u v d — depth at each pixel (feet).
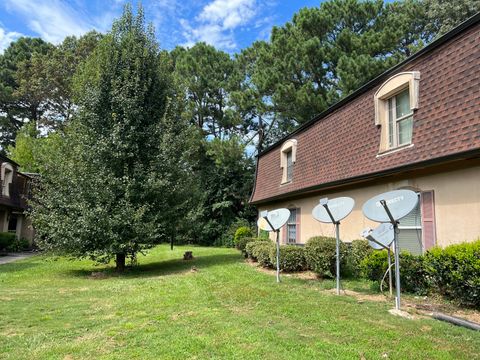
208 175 87.56
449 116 20.63
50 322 16.34
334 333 13.98
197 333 14.15
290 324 15.29
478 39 19.95
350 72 58.13
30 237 70.95
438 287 19.12
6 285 28.22
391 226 20.67
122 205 35.12
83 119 38.06
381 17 67.87
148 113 40.16
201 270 34.09
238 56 95.61
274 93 70.13
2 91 111.75
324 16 68.54
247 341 13.12
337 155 32.09
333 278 26.43
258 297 20.62
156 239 37.70
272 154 49.70
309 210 38.22
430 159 20.76
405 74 24.73
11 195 65.16
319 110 63.82
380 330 14.23
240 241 47.47
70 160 36.29
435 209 21.84
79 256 36.42
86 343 13.28
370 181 28.07
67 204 35.24
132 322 15.99
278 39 71.67
